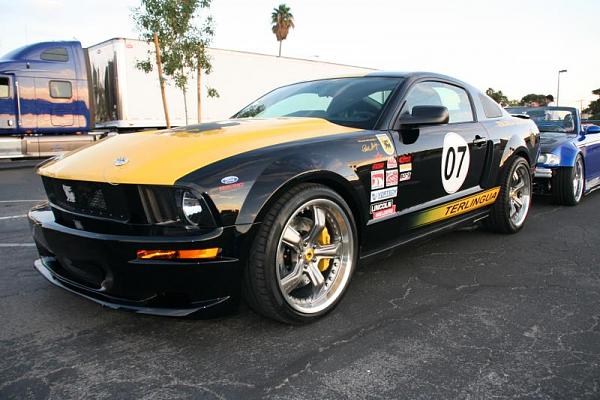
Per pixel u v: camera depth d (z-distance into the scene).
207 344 2.48
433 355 2.36
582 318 2.79
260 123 3.08
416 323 2.72
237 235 2.32
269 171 2.44
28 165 12.92
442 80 3.87
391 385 2.11
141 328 2.67
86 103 13.20
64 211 2.64
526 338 2.54
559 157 6.02
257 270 2.41
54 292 3.19
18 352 2.40
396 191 3.12
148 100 13.56
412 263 3.79
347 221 2.80
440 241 4.42
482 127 4.07
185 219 2.29
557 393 2.05
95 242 2.35
